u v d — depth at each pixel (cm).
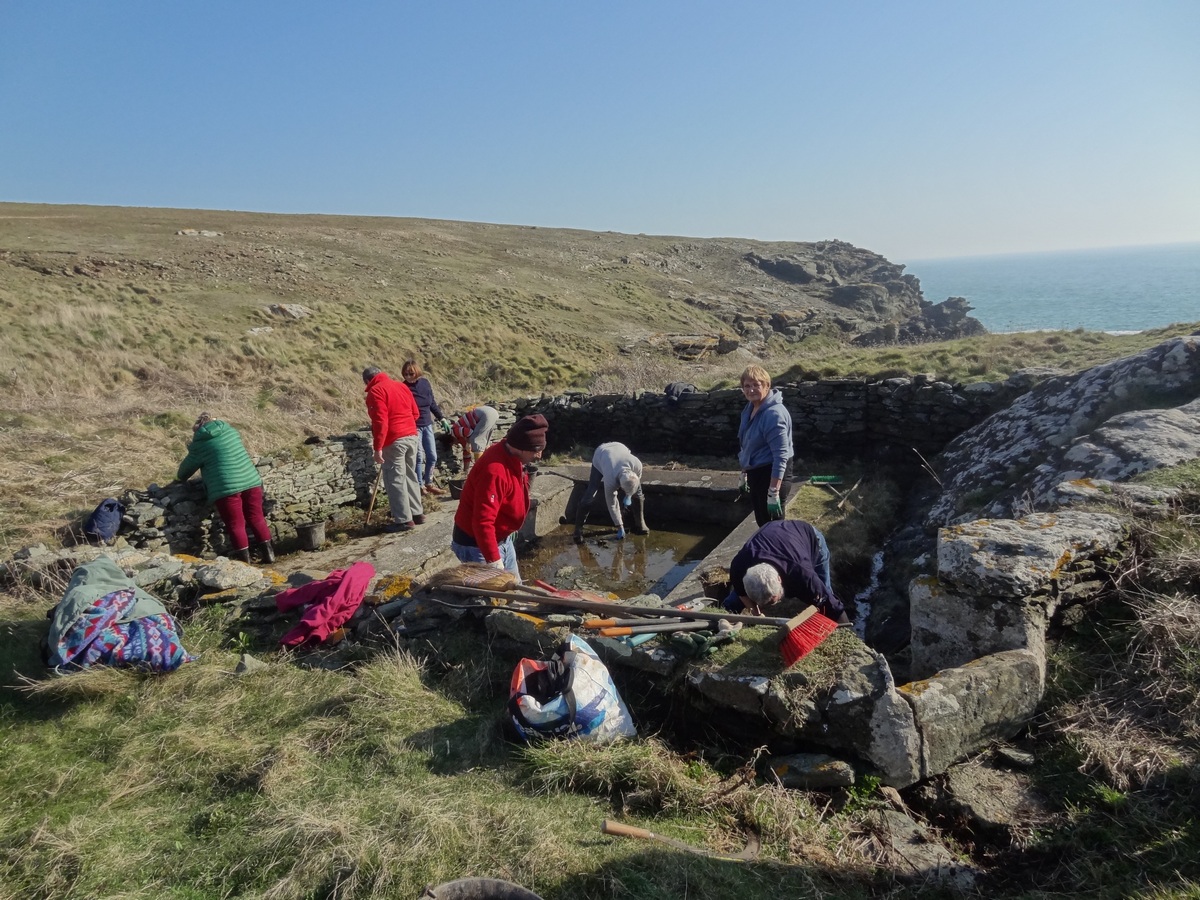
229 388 1484
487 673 398
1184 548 398
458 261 3994
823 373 1011
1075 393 661
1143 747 304
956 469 728
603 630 382
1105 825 278
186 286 2286
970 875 269
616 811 300
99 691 392
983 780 314
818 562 440
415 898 246
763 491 587
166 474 880
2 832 295
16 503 737
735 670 342
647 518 907
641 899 245
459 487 966
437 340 2338
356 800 298
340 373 1817
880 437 927
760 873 265
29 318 1570
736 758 333
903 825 295
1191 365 601
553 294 3616
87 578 442
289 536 814
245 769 328
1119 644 369
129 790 321
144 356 1575
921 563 563
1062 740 328
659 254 5838
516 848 268
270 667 420
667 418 1079
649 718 365
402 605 460
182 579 522
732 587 431
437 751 336
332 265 3153
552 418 1160
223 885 261
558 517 907
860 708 315
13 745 357
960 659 376
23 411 1048
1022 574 360
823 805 306
